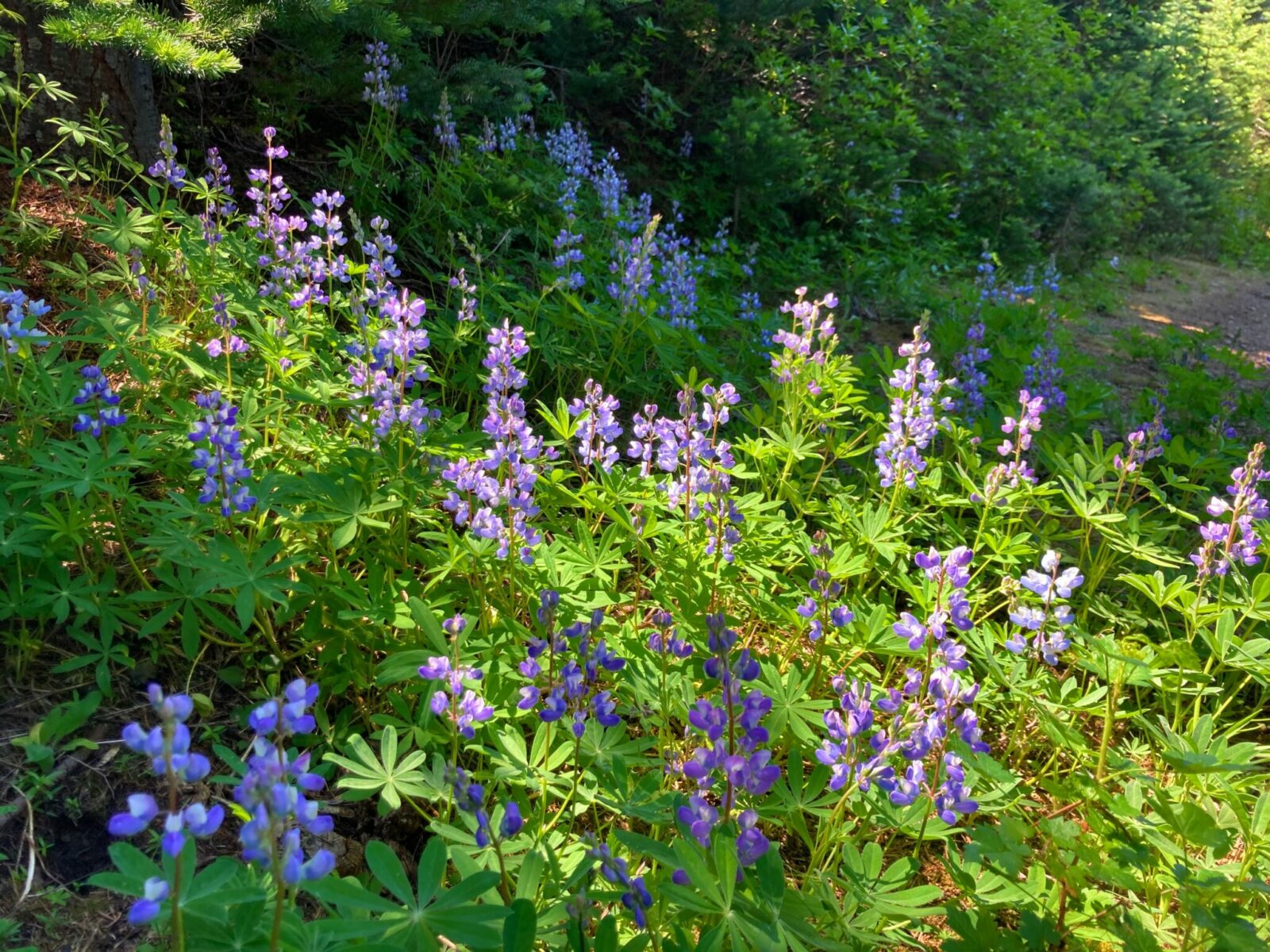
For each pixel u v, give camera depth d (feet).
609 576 13.23
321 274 15.02
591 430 12.84
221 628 10.03
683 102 36.65
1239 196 67.92
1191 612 12.71
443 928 6.26
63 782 8.96
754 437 18.78
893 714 9.02
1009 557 14.25
